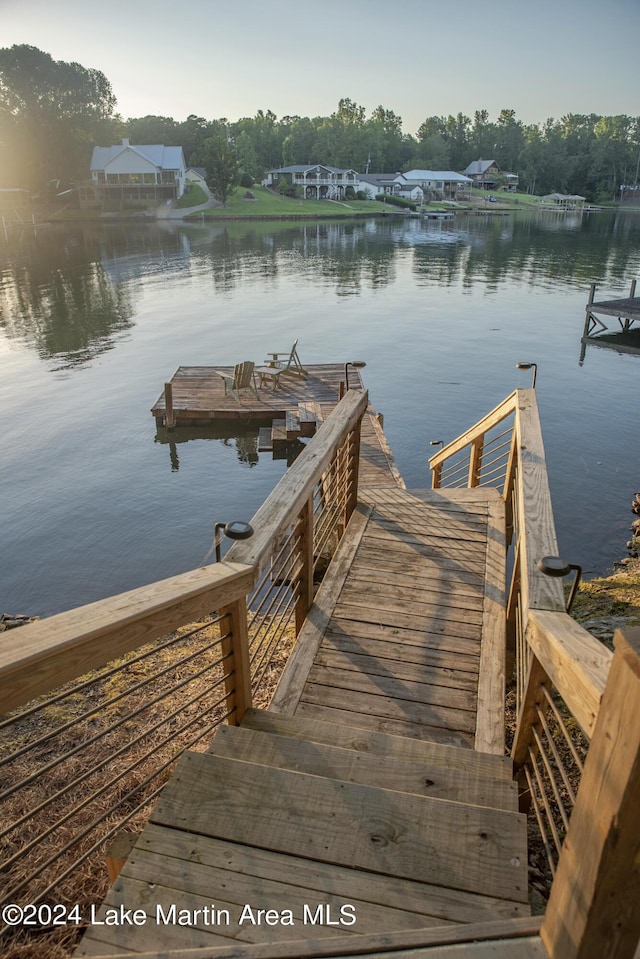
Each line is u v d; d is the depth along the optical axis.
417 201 86.69
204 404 12.55
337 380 14.33
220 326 21.66
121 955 1.21
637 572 6.18
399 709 2.69
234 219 66.75
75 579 7.31
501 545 4.12
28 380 15.48
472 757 2.17
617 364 16.47
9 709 1.27
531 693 1.99
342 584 3.68
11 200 73.06
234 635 2.15
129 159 69.94
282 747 2.02
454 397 13.98
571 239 48.53
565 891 1.07
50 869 2.24
